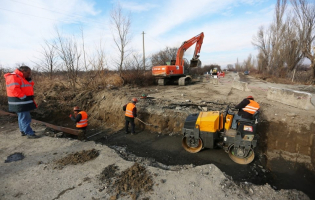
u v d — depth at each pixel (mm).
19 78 4906
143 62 15383
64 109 8805
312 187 4137
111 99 8945
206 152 5457
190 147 5555
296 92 6852
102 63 11508
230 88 12695
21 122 5258
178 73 14992
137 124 7742
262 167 4781
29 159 4250
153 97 9211
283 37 24531
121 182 3434
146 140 6473
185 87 13703
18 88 4863
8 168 3859
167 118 7266
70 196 3055
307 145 5246
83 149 4824
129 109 6730
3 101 8766
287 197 3207
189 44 15625
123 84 13266
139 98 8734
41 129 6109
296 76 20766
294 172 4672
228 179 3654
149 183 3432
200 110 7254
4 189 3213
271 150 5637
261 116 6270
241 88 11570
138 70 14664
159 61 25766
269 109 6672
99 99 9375
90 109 9227
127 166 4020
